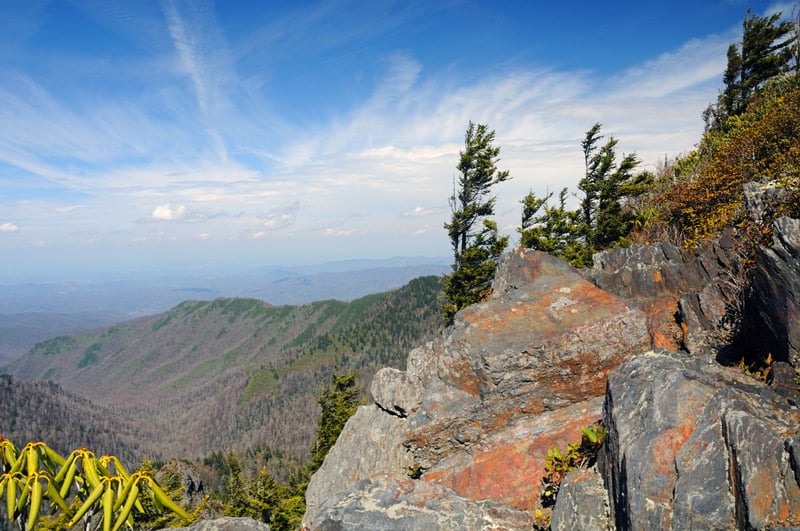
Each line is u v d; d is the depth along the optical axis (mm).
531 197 26312
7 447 2814
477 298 27062
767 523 4648
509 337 11992
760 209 11078
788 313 7340
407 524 7820
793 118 14828
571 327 11656
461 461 11289
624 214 24797
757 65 32281
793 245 7352
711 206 16469
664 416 6301
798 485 4582
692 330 11031
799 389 6449
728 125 26500
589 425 10289
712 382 6531
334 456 14203
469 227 28531
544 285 13883
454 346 12547
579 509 6816
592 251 25031
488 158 27500
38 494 2637
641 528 5613
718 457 5520
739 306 10125
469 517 8047
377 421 13930
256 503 31406
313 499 13719
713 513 5227
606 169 26609
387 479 9117
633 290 13945
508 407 11484
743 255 10641
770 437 5074
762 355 8398
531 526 8000
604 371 11305
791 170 11297
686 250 14516
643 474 5879
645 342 11359
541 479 9516
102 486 2842
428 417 11891
